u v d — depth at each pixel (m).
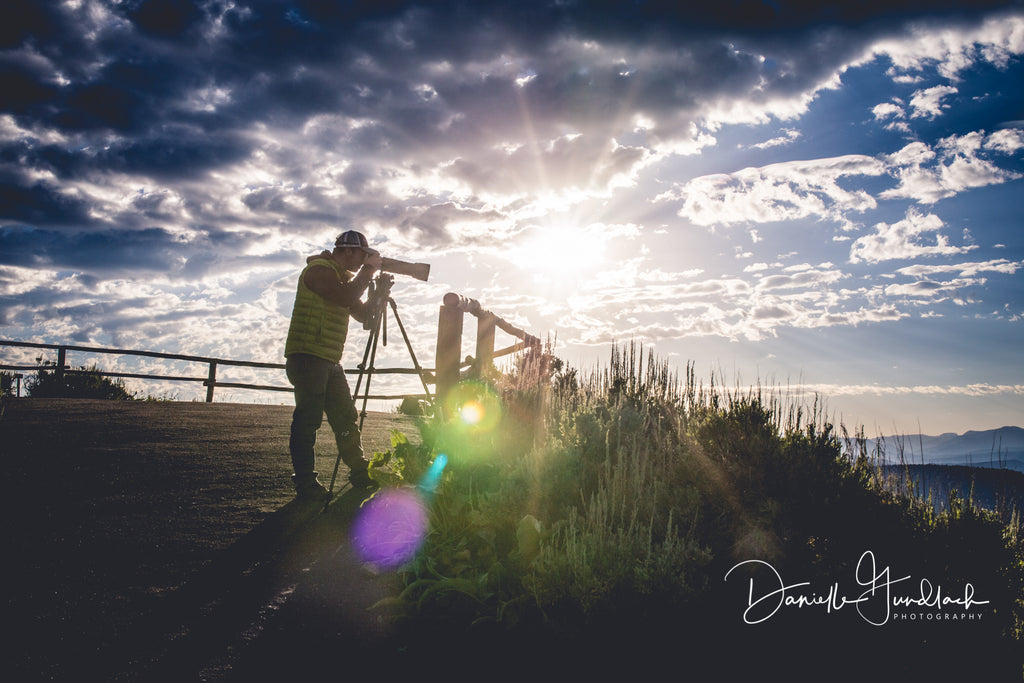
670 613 3.12
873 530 3.88
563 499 4.22
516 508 4.04
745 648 3.11
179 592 3.54
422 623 3.32
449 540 3.95
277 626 3.25
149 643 3.02
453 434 5.10
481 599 3.36
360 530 4.48
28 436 7.04
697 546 3.39
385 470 5.47
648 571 3.19
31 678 2.69
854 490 4.07
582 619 3.17
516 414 5.70
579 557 3.30
